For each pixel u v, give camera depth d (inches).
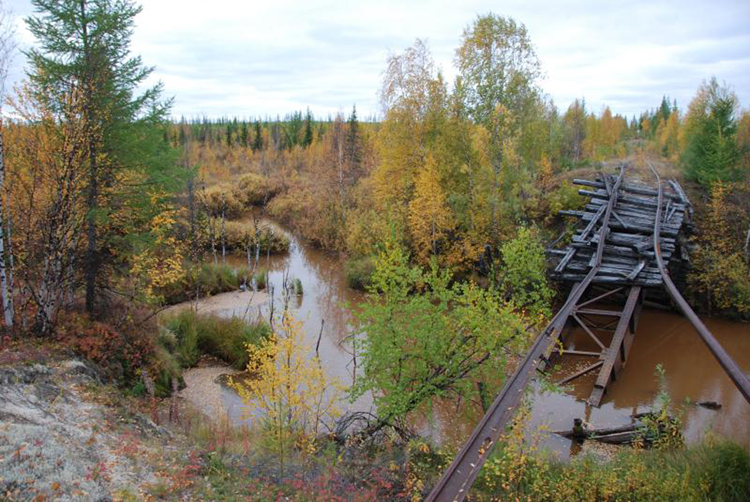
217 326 773.9
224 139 3683.6
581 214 1035.3
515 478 350.6
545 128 1193.4
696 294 933.2
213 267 1163.9
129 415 434.6
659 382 660.7
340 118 2055.9
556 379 673.6
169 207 733.3
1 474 259.6
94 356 542.0
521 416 325.7
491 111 1077.1
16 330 533.6
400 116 1158.3
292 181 2432.3
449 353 463.8
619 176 1248.2
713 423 548.4
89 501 264.2
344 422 487.8
